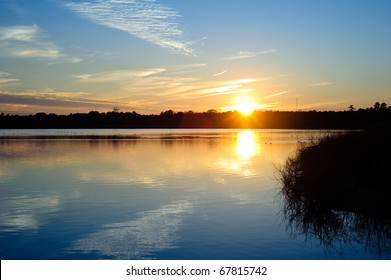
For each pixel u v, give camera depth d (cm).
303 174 2447
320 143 3095
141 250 1596
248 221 1984
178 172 3766
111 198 2566
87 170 3941
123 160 4862
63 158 5097
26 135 13012
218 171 3819
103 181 3250
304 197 2216
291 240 1686
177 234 1792
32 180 3319
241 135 13012
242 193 2684
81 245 1662
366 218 1884
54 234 1806
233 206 2309
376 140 2719
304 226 1872
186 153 5859
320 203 2109
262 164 4369
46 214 2159
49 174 3662
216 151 6162
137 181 3238
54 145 7656
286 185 2533
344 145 2781
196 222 1980
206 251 1577
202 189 2850
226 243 1664
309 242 1659
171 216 2103
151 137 11469
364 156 2536
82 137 11325
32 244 1675
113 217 2086
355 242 1652
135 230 1853
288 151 6006
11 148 6825
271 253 1551
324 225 1858
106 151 6244
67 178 3422
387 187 2161
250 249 1597
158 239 1728
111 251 1584
